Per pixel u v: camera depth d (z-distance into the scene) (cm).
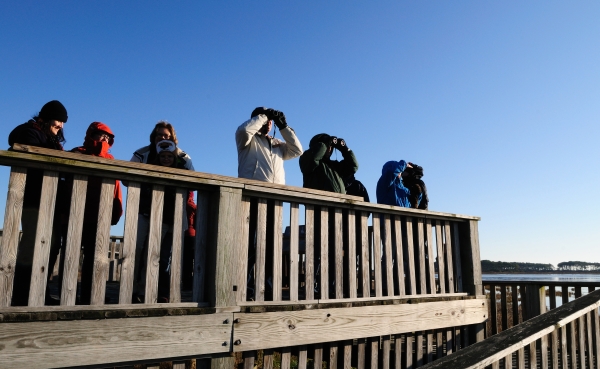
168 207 396
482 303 567
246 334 362
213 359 349
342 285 439
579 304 379
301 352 403
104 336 303
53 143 355
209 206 371
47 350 284
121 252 323
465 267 573
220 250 357
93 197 358
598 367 407
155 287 333
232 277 362
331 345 430
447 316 519
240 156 502
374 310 450
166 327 327
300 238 775
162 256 394
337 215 446
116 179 328
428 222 539
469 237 575
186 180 348
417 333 505
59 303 314
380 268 474
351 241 452
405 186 656
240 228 380
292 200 415
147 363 325
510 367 303
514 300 726
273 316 380
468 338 561
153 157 436
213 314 348
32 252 310
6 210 283
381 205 472
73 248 306
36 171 317
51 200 300
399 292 486
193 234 485
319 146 523
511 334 301
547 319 340
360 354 452
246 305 368
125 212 327
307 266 416
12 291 291
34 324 283
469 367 236
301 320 397
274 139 528
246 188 377
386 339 476
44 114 358
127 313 314
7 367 271
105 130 380
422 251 519
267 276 474
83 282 351
